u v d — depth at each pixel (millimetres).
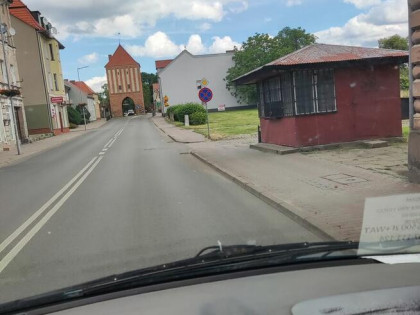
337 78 14781
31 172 15977
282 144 16000
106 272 4961
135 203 8883
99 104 103562
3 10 34438
